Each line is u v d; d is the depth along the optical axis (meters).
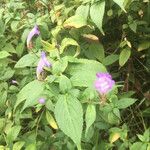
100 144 0.34
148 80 0.41
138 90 0.40
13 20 0.43
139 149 0.31
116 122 0.32
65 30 0.39
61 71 0.30
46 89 0.29
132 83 0.41
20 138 0.35
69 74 0.31
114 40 0.42
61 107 0.28
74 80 0.29
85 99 0.29
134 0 0.38
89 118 0.28
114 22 0.41
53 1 0.44
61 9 0.41
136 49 0.41
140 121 0.38
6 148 0.33
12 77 0.39
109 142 0.34
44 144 0.34
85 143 0.34
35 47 0.35
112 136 0.33
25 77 0.36
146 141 0.32
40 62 0.30
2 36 0.41
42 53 0.30
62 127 0.27
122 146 0.33
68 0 0.42
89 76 0.29
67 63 0.31
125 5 0.37
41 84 0.29
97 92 0.29
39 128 0.36
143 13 0.39
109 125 0.34
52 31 0.38
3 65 0.38
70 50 0.37
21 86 0.36
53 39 0.37
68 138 0.33
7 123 0.35
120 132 0.33
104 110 0.32
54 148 0.34
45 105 0.32
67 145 0.33
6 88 0.36
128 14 0.39
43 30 0.40
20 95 0.29
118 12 0.38
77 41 0.39
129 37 0.41
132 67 0.41
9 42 0.43
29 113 0.35
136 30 0.40
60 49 0.35
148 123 0.39
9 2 0.46
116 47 0.41
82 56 0.38
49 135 0.35
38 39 0.35
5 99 0.36
